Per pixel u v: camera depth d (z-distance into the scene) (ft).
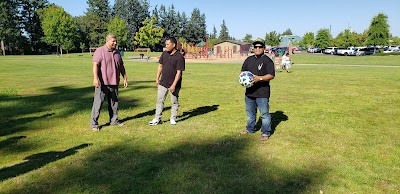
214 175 13.75
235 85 47.57
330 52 222.48
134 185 12.82
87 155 16.31
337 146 17.83
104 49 21.24
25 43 268.82
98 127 21.66
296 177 13.65
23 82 51.62
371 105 30.63
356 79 55.42
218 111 27.86
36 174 13.85
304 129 21.52
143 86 46.62
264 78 18.28
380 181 13.37
